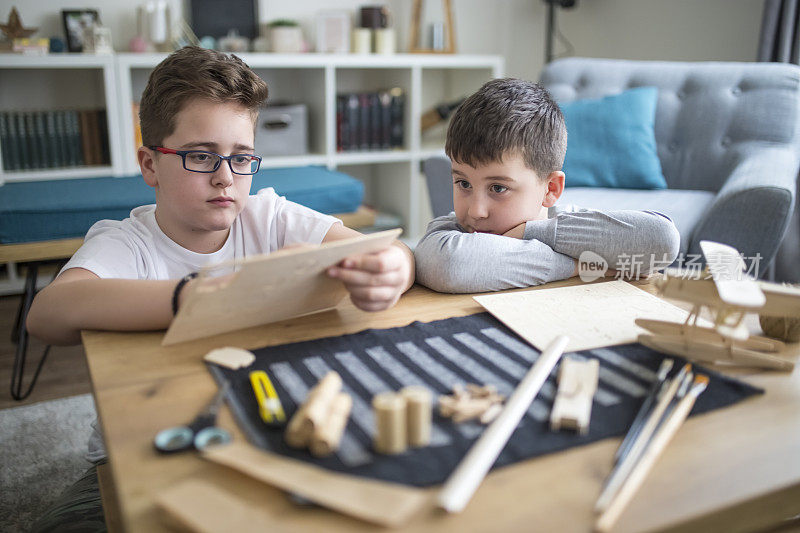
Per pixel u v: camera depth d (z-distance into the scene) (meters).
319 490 0.46
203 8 3.08
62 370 2.01
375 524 0.44
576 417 0.55
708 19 2.93
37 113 2.73
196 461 0.52
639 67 2.52
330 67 3.04
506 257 0.92
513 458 0.51
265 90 1.01
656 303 0.86
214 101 0.93
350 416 0.57
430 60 3.24
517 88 1.02
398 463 0.50
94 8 2.92
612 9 3.40
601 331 0.77
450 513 0.45
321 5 3.35
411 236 3.42
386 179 3.60
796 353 0.72
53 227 1.97
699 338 0.72
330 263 0.74
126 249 0.99
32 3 2.84
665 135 2.38
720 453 0.53
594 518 0.45
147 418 0.58
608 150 2.32
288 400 0.60
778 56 2.47
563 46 3.75
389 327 0.79
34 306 0.80
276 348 0.72
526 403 0.59
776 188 1.74
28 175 2.70
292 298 0.77
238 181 0.98
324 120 3.15
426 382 0.64
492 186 1.00
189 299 0.67
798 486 0.50
